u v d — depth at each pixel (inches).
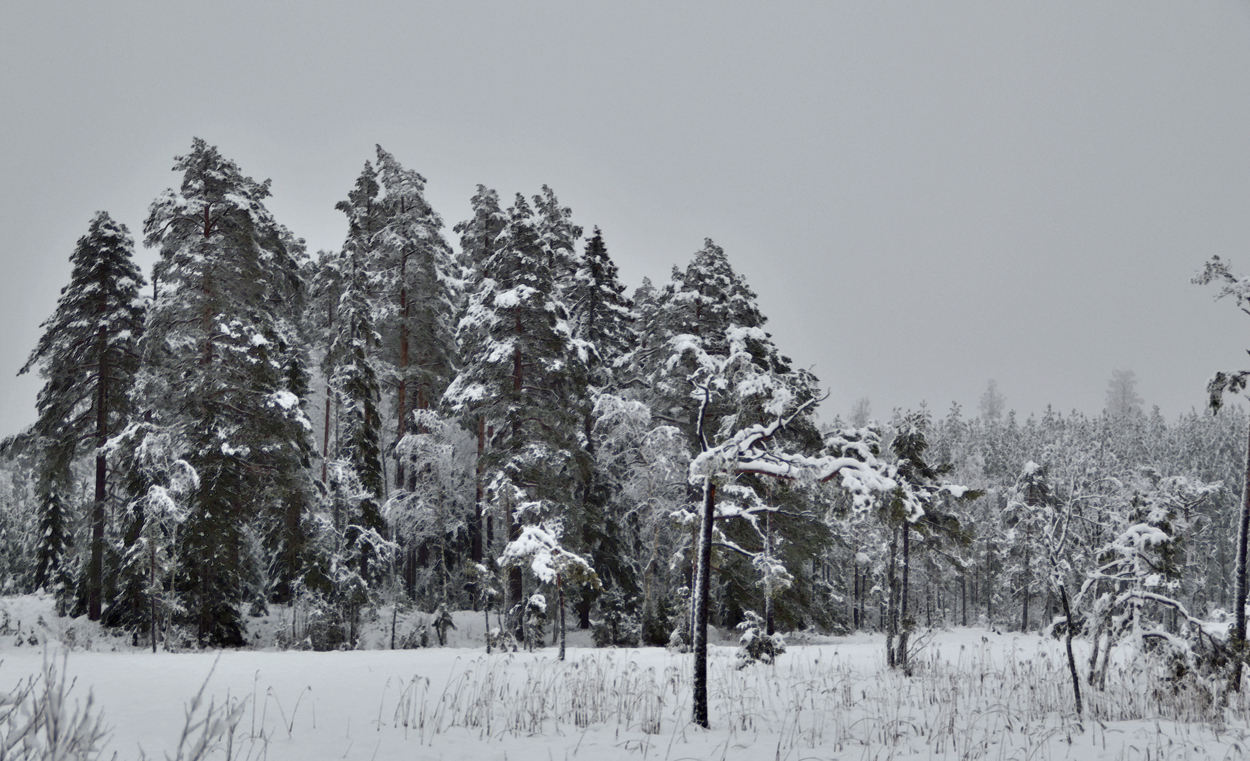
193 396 935.0
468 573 771.4
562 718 367.9
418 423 1159.6
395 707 381.1
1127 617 416.8
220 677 464.8
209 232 994.7
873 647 867.4
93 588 1015.0
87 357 1061.1
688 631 750.5
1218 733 324.8
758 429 362.9
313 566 968.3
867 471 327.9
